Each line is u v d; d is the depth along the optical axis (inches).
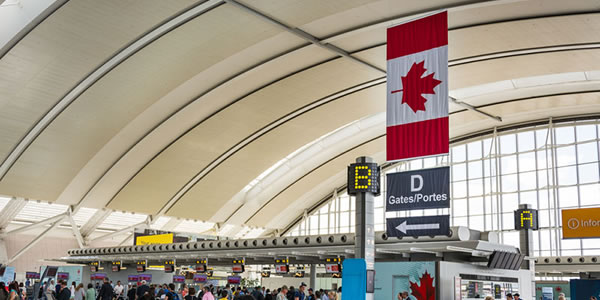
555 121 1622.8
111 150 1491.1
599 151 1518.2
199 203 1845.5
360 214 588.7
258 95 1407.5
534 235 1592.0
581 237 1055.0
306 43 1167.6
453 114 1624.0
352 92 1429.6
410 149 581.3
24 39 1066.1
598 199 1489.9
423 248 758.5
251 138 1612.9
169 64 1197.1
